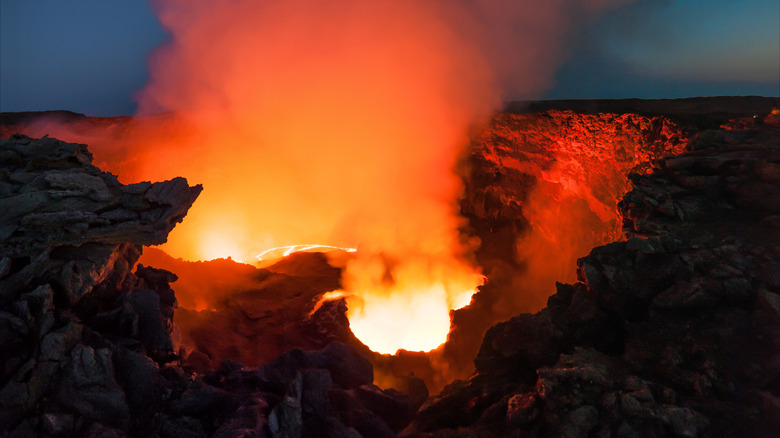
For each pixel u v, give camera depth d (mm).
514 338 8305
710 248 7887
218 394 6688
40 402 6141
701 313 7199
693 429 5598
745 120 11070
